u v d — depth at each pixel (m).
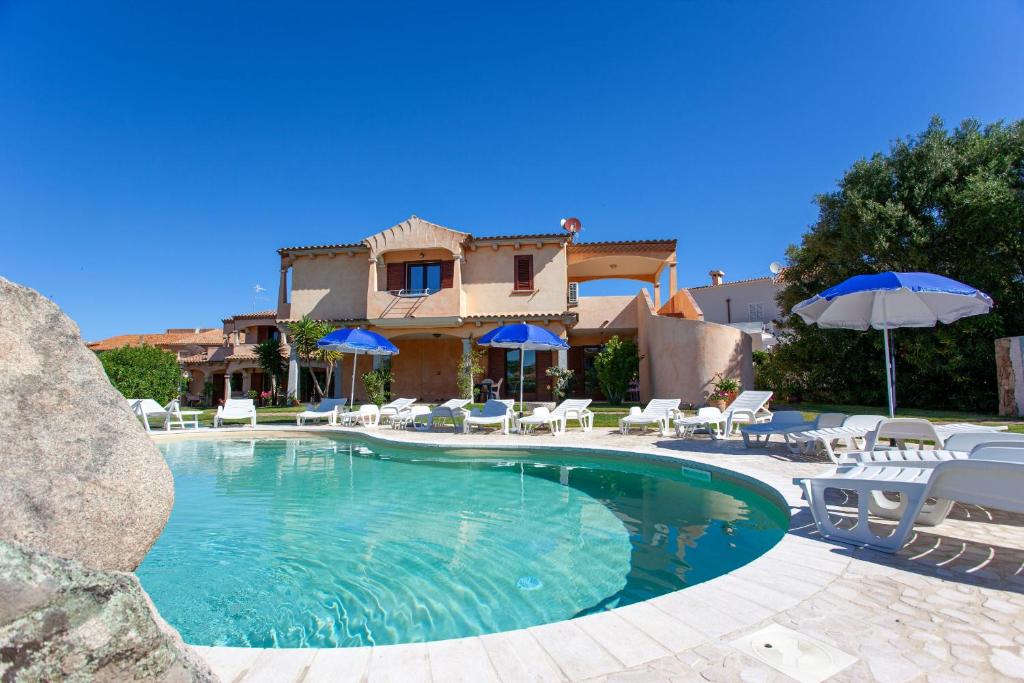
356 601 3.57
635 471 8.32
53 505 1.61
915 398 15.36
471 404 16.34
